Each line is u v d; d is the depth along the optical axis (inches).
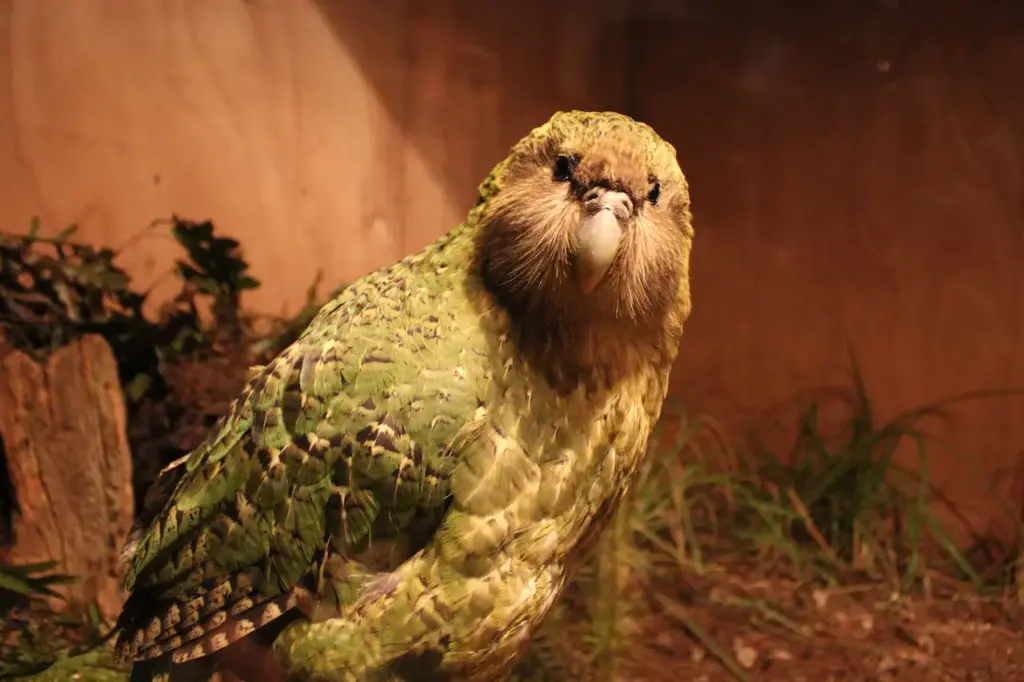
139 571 59.2
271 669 58.5
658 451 126.1
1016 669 92.1
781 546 114.6
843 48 116.7
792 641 96.9
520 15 108.4
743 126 118.0
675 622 99.4
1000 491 122.2
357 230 114.3
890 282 125.0
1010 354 121.6
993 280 121.0
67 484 86.9
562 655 88.6
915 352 125.6
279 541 55.2
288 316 111.7
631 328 56.5
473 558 54.1
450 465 53.9
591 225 51.2
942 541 115.6
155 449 91.9
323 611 55.6
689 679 88.7
